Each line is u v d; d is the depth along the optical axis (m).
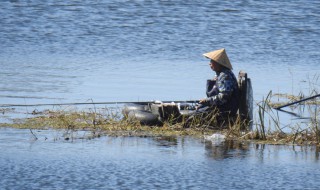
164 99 65.81
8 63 84.12
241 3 117.75
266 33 104.44
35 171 43.81
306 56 92.00
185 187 41.38
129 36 102.06
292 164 45.88
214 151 48.50
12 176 42.91
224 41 100.06
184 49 95.69
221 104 54.75
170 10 114.94
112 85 72.00
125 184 41.78
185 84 73.31
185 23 108.94
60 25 107.12
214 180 42.62
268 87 72.62
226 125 54.66
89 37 101.25
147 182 42.16
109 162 45.72
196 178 42.88
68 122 55.00
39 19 109.62
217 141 51.09
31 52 92.38
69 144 49.56
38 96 65.81
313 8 115.94
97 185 41.56
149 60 88.12
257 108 62.78
